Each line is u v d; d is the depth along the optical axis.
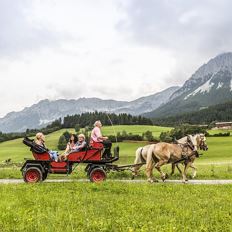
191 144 23.45
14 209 12.05
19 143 178.25
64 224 10.02
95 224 9.91
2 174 27.45
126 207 12.67
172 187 18.27
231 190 17.52
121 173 26.06
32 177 20.64
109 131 135.62
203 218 10.98
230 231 9.44
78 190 16.89
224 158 94.25
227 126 194.00
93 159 21.47
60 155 21.55
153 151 23.08
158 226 9.77
